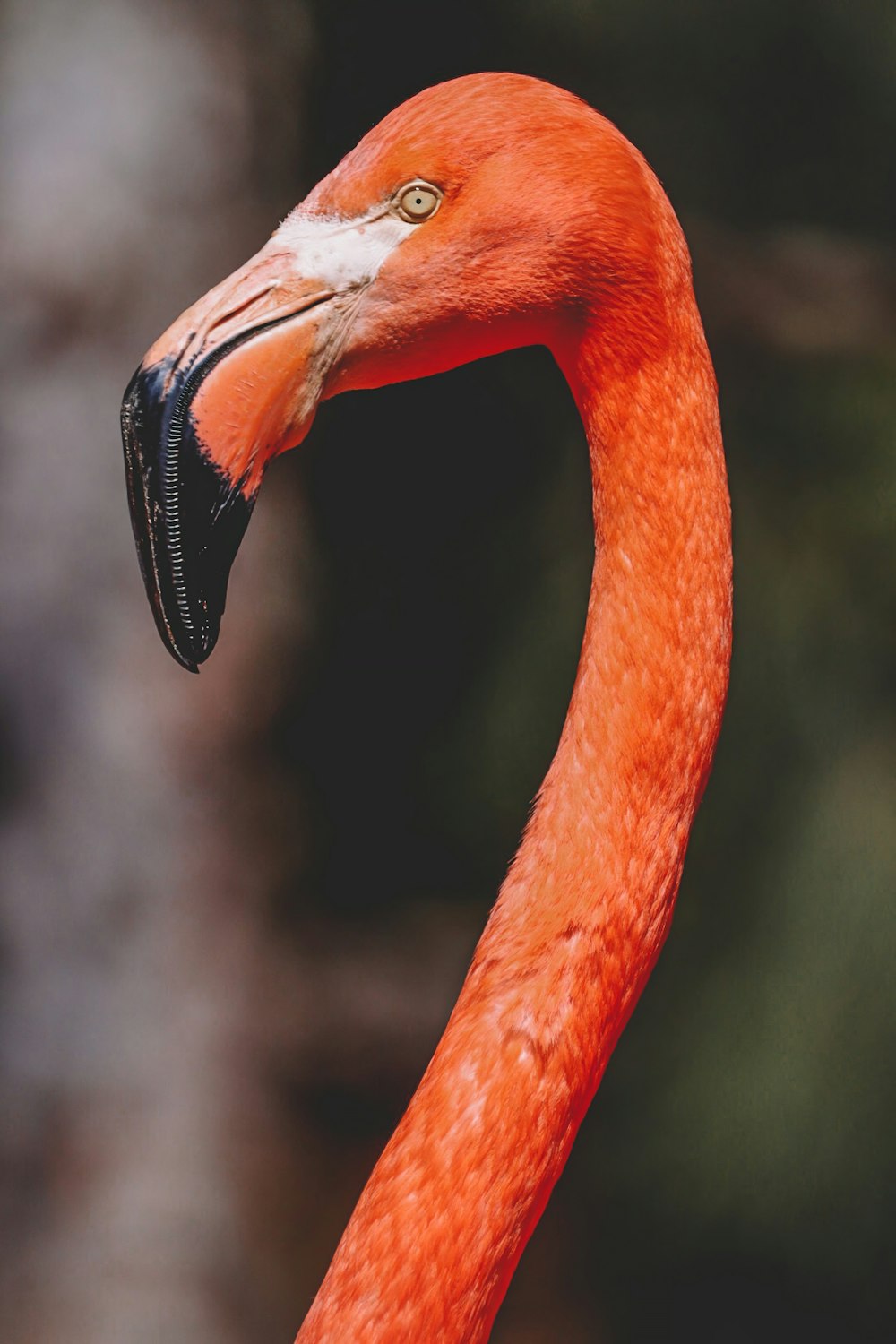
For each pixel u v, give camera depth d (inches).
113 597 257.9
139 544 178.2
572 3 293.3
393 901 385.1
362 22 311.6
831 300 286.4
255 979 284.2
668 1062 254.8
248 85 264.4
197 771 266.4
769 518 258.2
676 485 177.9
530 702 276.5
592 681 178.1
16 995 262.8
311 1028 339.6
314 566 317.4
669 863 177.9
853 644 252.8
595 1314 297.3
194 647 178.1
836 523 256.5
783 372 271.0
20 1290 257.1
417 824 374.0
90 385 254.4
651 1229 280.7
